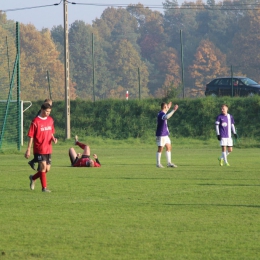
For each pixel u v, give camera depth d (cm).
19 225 2719
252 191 3881
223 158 6050
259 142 10975
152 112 12812
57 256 2175
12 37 9294
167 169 5572
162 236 2495
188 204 3316
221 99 12725
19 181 4541
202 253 2217
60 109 13375
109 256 2177
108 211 3089
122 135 12331
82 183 4359
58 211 3091
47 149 3884
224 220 2838
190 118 12388
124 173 5144
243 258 2147
